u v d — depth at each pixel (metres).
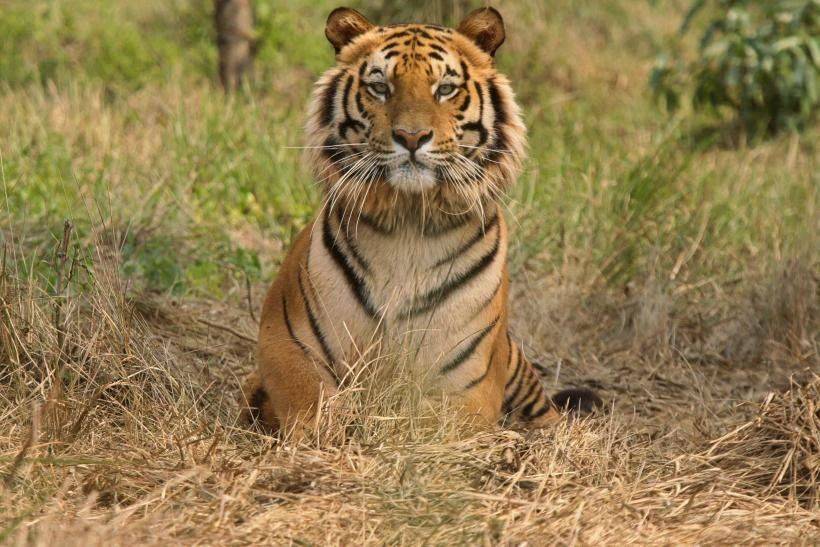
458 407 8.55
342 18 8.88
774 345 12.19
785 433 8.36
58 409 7.88
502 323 9.18
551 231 14.81
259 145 16.53
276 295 8.95
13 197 13.29
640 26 27.94
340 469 7.45
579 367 12.20
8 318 8.75
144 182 14.75
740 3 21.19
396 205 8.41
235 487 7.03
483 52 8.95
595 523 6.95
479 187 8.57
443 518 6.82
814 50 20.23
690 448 9.05
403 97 8.32
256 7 24.67
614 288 13.71
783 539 7.01
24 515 6.22
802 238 13.59
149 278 12.15
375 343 8.30
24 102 18.45
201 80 22.56
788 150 20.02
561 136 20.03
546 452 8.09
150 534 6.45
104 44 23.73
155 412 8.30
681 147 19.61
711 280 13.65
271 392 8.63
